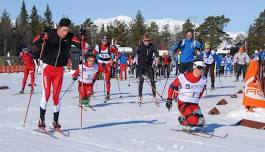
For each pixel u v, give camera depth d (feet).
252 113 35.29
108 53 44.52
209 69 56.80
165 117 33.32
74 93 51.31
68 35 24.68
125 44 239.30
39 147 20.59
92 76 37.14
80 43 24.97
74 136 23.95
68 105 39.11
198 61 25.67
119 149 21.07
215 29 251.19
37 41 24.30
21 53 51.78
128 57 112.37
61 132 24.62
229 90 58.23
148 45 41.29
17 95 48.93
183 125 26.63
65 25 24.11
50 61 24.39
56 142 22.08
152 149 21.44
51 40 24.23
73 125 28.17
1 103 40.29
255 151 22.30
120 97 47.42
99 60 44.14
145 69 41.42
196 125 26.37
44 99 24.72
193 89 26.07
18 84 68.69
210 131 27.91
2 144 20.94
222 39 253.65
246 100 36.17
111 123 29.66
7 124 27.20
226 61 120.16
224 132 27.66
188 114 26.32
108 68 44.34
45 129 25.09
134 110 36.94
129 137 24.43
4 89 57.62
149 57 41.27
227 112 36.88
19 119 29.66
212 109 36.27
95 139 23.36
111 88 60.34
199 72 25.71
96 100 44.50
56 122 25.00
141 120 31.53
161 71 98.63
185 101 26.30
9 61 150.51
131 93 52.54
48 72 24.52
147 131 26.73
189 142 23.76
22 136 23.27
